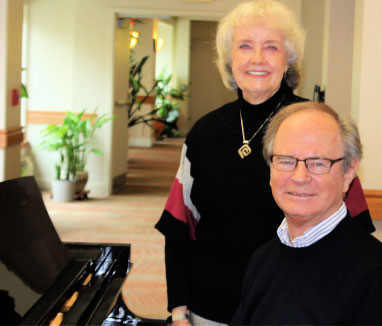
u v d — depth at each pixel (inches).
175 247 72.8
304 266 47.6
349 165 49.6
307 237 47.9
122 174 318.3
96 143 293.0
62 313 67.4
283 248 50.6
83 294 75.2
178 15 277.6
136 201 281.9
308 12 237.3
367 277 43.7
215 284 68.0
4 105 201.2
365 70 100.0
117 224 231.8
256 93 67.4
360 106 100.3
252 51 67.5
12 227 69.3
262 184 66.1
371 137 100.3
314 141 48.1
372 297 42.9
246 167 67.2
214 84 663.1
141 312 141.8
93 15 284.2
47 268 72.5
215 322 68.4
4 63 200.2
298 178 47.7
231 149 68.6
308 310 45.7
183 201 73.0
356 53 103.3
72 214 247.9
